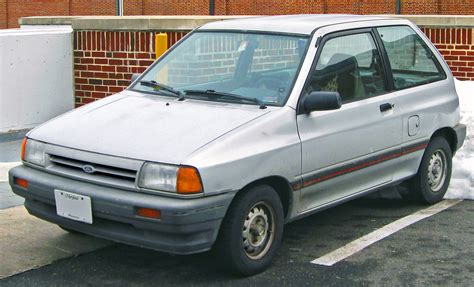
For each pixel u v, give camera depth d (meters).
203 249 5.05
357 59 6.37
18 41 10.69
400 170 6.79
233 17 10.91
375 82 6.51
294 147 5.55
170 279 5.45
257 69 6.06
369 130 6.25
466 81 11.16
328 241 6.30
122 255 5.96
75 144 5.43
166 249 5.01
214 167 5.00
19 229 6.49
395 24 6.95
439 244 6.20
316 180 5.79
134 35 11.04
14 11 39.88
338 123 5.96
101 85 11.38
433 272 5.56
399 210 7.22
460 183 7.73
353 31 6.43
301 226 6.75
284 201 5.71
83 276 5.52
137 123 5.55
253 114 5.54
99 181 5.22
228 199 5.09
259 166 5.28
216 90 5.99
